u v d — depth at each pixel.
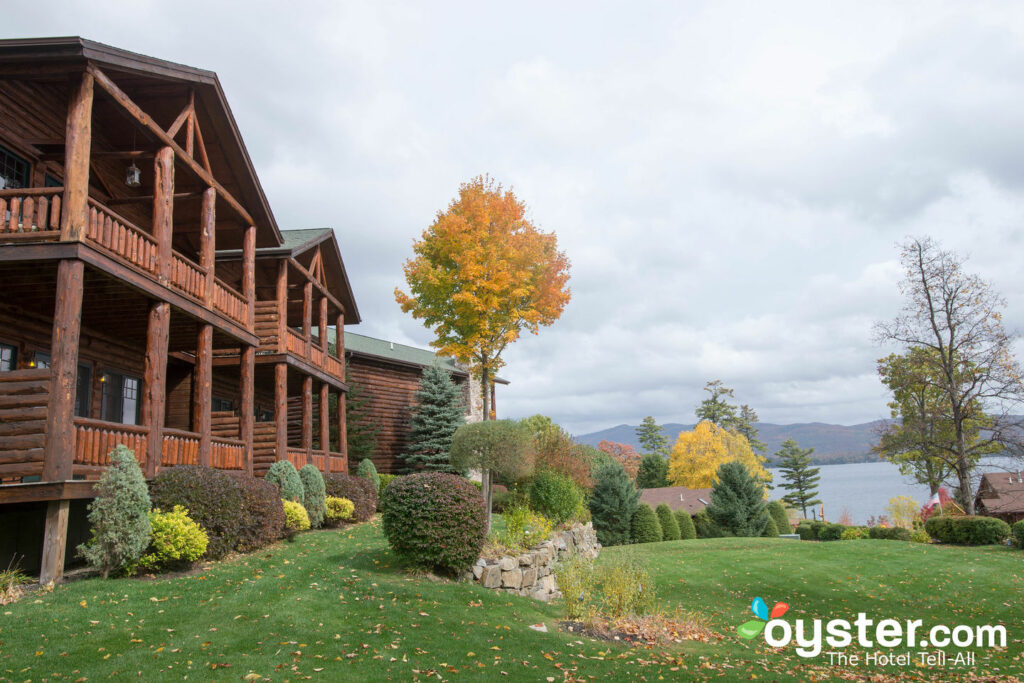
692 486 48.59
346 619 8.70
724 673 8.63
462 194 18.92
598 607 11.59
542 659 8.08
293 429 29.17
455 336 19.19
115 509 9.66
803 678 9.07
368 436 29.62
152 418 11.65
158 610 8.46
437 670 7.24
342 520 18.31
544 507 17.84
